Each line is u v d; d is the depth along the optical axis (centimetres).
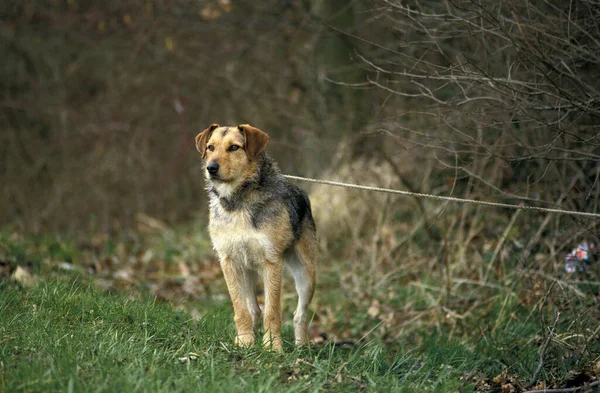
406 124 1212
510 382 695
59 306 734
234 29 1652
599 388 631
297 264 813
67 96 1841
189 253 1414
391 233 1198
